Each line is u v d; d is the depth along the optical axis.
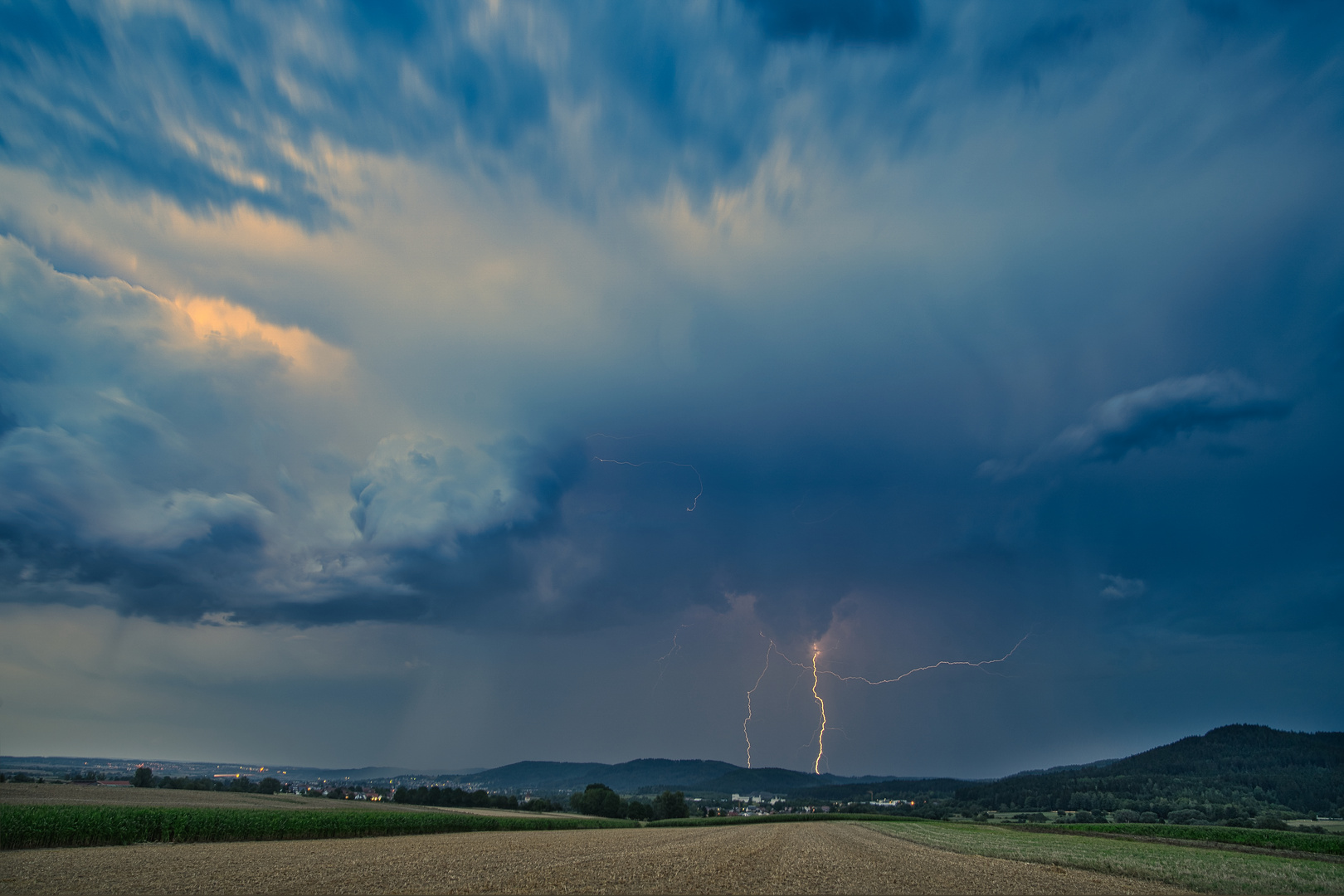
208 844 34.44
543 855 31.89
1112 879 26.00
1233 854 38.59
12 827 30.78
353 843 36.94
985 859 33.97
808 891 21.08
